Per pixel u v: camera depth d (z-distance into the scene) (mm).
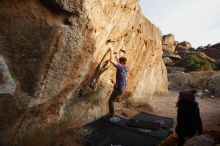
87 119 6887
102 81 7312
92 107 7133
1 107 4141
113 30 6504
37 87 4566
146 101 11203
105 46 6531
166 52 29812
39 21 4320
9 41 4074
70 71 5211
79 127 6414
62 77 5086
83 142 5746
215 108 10891
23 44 4211
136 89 11000
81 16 4672
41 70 4531
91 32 5121
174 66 28031
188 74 19328
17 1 4133
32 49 4320
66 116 6102
